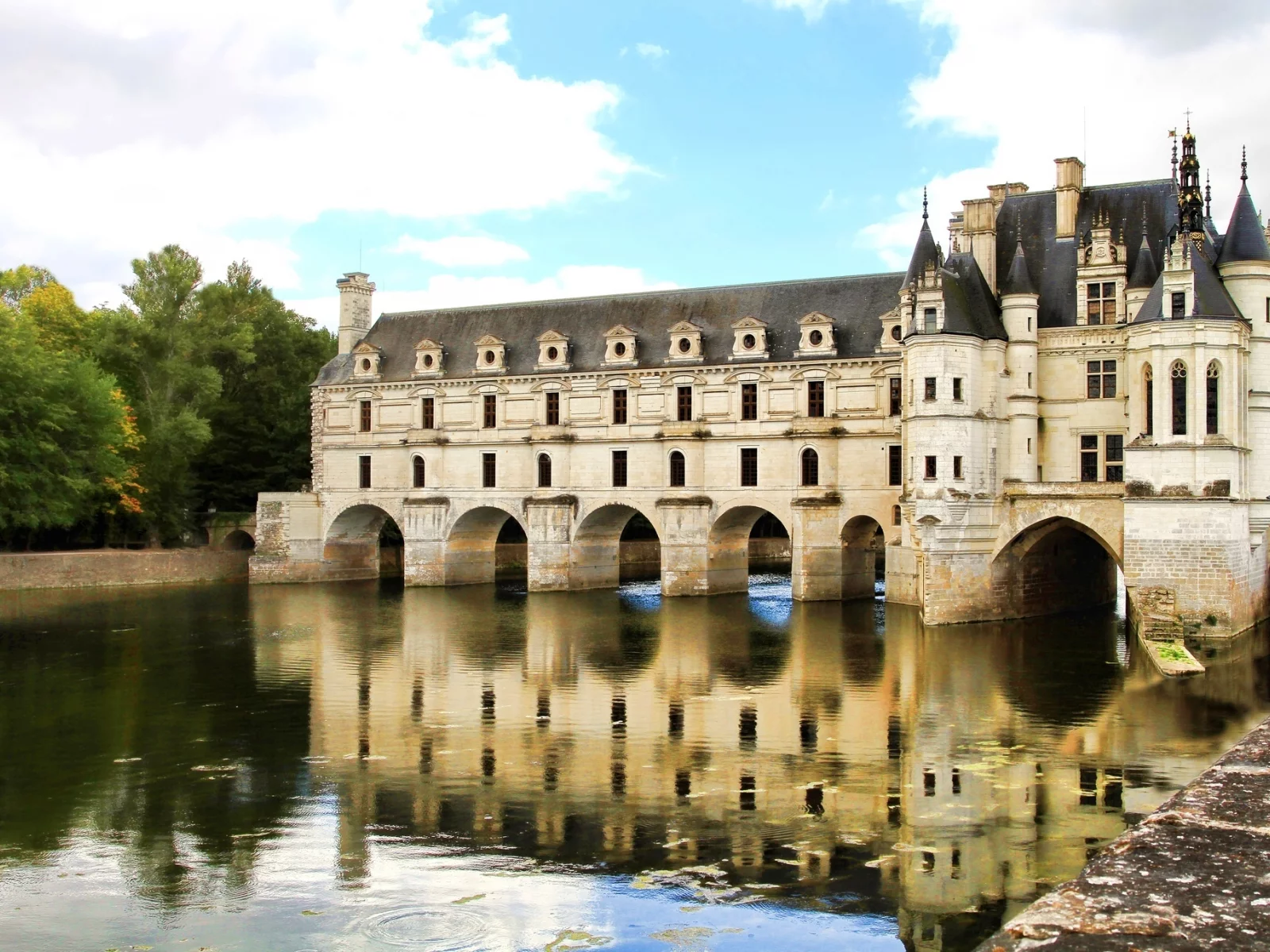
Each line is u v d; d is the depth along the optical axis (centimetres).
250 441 11194
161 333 10131
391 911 2367
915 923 2277
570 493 8950
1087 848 2716
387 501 9819
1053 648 5697
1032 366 6731
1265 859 1024
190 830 2927
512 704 4500
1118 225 7000
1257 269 5975
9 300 10950
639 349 8900
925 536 6488
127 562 9512
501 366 9381
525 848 2755
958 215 7669
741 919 2305
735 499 8350
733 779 3359
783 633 6450
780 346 8388
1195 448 5603
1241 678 4791
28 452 8400
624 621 7081
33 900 2450
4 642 6288
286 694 4741
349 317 10375
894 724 4075
